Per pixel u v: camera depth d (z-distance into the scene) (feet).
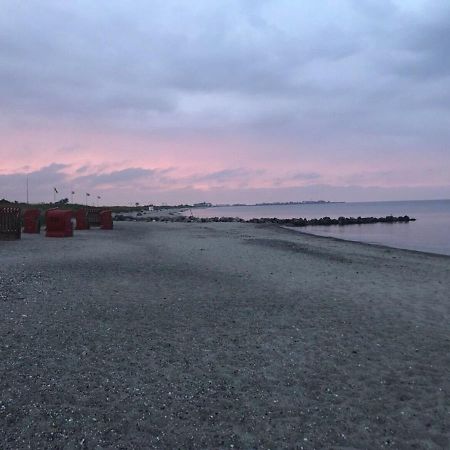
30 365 21.15
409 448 15.03
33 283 40.29
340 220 216.54
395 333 28.07
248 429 16.08
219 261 60.29
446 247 96.53
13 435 15.07
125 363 22.02
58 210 96.78
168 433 15.65
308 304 35.83
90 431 15.55
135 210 492.13
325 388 19.70
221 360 22.91
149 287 41.06
